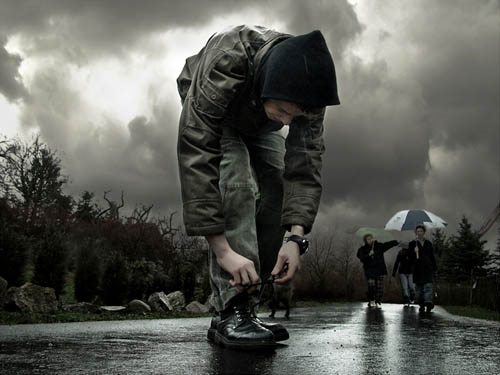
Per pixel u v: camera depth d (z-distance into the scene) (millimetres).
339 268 18109
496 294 10203
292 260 2225
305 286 16594
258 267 2496
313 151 2432
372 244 11250
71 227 20844
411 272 11383
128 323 4781
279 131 2859
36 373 1697
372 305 11969
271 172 2768
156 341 2787
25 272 8219
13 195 27984
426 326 4594
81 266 8594
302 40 2043
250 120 2459
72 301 8414
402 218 13180
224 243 2234
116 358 2072
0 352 2271
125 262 8992
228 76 2221
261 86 2174
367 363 2004
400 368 1888
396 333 3662
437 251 46312
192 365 1886
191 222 2193
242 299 2441
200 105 2221
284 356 2164
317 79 2020
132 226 17766
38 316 5586
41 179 31297
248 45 2258
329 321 5551
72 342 2723
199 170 2207
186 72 2594
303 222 2357
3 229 7906
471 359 2188
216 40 2314
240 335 2367
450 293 14734
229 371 1759
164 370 1770
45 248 8297
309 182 2426
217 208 2215
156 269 9875
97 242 14531
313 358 2117
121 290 8562
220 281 2443
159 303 8250
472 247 40969
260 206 2762
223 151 2527
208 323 4773
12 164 30953
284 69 2014
